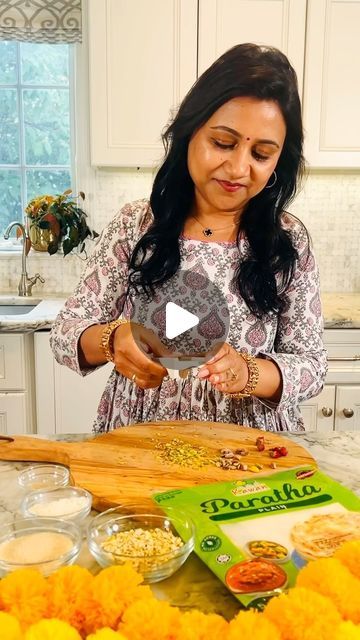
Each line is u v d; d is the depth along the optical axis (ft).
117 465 3.33
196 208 4.15
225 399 4.24
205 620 1.83
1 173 9.76
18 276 9.63
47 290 9.64
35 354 7.86
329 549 2.51
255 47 3.60
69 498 2.98
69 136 9.69
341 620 1.82
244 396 3.98
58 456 3.51
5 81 9.45
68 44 9.07
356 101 8.05
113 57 7.77
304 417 8.12
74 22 8.73
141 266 4.07
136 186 9.31
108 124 7.97
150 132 8.00
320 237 9.54
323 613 1.82
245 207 4.09
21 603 1.90
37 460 3.55
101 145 8.02
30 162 9.76
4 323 7.60
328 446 3.84
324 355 4.30
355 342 7.95
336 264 9.66
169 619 1.83
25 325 7.63
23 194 9.86
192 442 3.67
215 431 3.86
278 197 4.06
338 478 3.35
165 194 4.08
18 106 9.53
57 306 8.55
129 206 4.45
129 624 1.81
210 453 3.52
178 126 3.81
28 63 9.39
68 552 2.43
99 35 7.70
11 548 2.52
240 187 3.73
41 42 8.83
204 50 7.75
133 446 3.59
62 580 1.98
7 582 1.97
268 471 3.29
